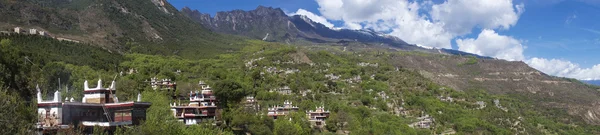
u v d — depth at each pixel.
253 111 189.25
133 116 74.00
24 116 62.50
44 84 121.31
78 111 69.88
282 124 158.75
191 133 95.00
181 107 134.75
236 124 145.25
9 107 60.09
